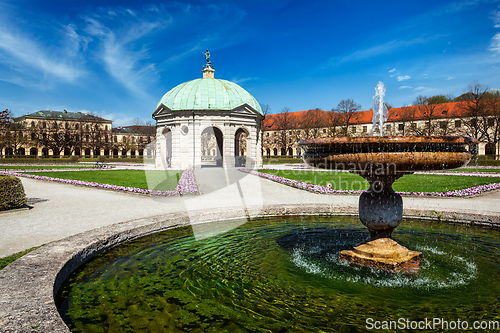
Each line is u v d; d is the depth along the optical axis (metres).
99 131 84.25
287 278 4.30
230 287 4.00
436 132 56.22
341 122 66.19
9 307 2.57
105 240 5.21
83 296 3.66
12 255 5.10
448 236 6.48
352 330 3.02
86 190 15.16
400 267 4.57
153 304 3.52
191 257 5.15
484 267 4.72
